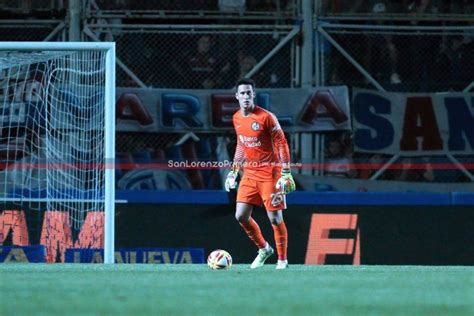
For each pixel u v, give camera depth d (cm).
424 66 4969
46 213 4425
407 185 4828
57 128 4475
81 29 4878
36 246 4397
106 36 4884
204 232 4553
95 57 4428
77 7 4853
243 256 4553
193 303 2061
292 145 4825
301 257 4572
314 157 4828
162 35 4931
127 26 4866
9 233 4434
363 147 4869
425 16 4925
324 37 4891
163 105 4847
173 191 4553
